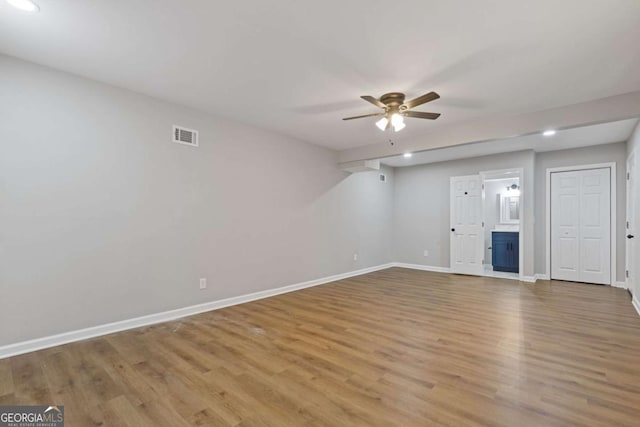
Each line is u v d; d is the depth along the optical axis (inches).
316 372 88.6
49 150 104.4
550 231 224.1
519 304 158.9
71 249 108.9
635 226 157.2
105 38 87.1
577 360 95.5
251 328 123.8
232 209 157.5
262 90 120.7
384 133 176.6
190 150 140.7
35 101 101.9
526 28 80.4
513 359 96.4
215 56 96.5
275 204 179.0
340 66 101.3
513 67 100.7
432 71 104.0
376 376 86.4
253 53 94.3
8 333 97.1
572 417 68.2
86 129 112.1
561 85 113.7
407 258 281.3
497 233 262.7
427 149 175.5
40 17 77.4
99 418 68.0
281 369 90.3
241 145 160.9
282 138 182.4
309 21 78.6
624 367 90.9
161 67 103.7
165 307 132.8
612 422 66.5
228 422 67.0
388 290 191.3
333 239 220.8
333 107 138.1
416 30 81.7
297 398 76.0
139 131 125.0
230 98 129.1
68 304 108.3
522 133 142.6
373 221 263.0
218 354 100.0
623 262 198.2
